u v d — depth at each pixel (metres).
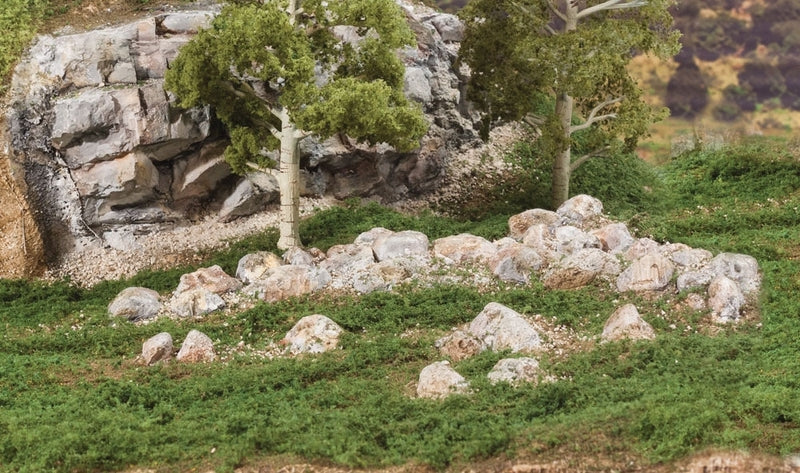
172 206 21.53
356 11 19.03
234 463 10.91
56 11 22.41
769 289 16.59
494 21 22.22
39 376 14.71
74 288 19.73
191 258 20.84
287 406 12.90
